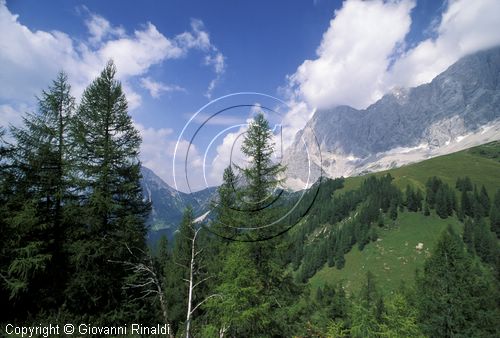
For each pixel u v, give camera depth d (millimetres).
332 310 42406
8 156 19031
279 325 16328
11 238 17609
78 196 19688
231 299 12648
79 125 19594
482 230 118625
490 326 30938
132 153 20391
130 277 17453
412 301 34812
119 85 20734
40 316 16594
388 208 154000
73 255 18312
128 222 18781
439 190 148250
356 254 134750
